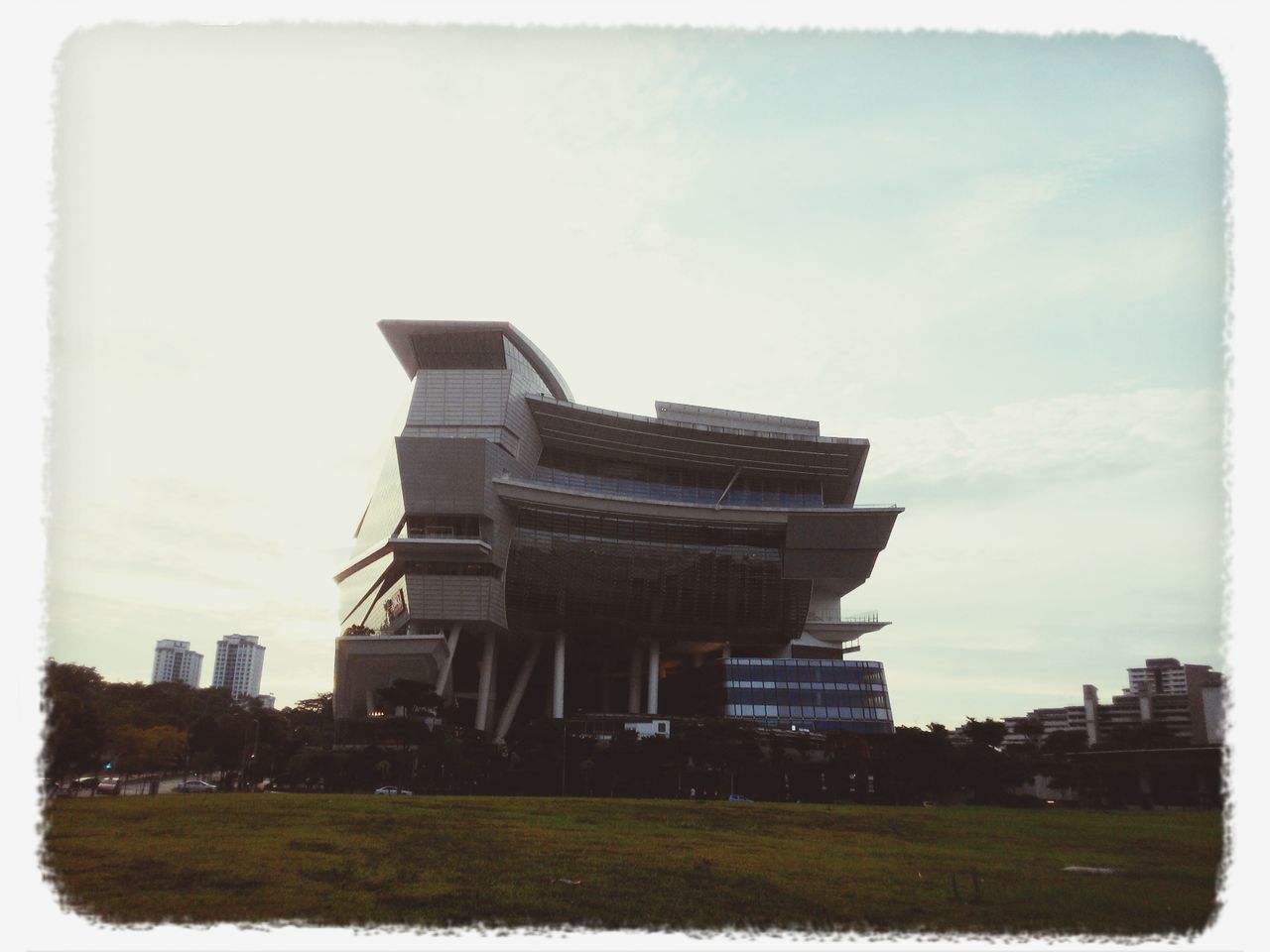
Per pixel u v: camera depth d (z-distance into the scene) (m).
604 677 149.12
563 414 130.25
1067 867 35.44
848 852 39.44
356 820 44.28
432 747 91.88
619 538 128.38
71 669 64.62
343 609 159.62
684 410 143.50
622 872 31.72
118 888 25.73
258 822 41.34
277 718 139.50
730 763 92.62
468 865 32.16
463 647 130.50
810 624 146.62
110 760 107.25
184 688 164.38
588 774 90.31
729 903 26.73
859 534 132.50
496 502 117.94
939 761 95.50
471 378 123.12
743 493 144.50
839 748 100.81
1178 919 25.44
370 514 148.38
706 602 132.50
